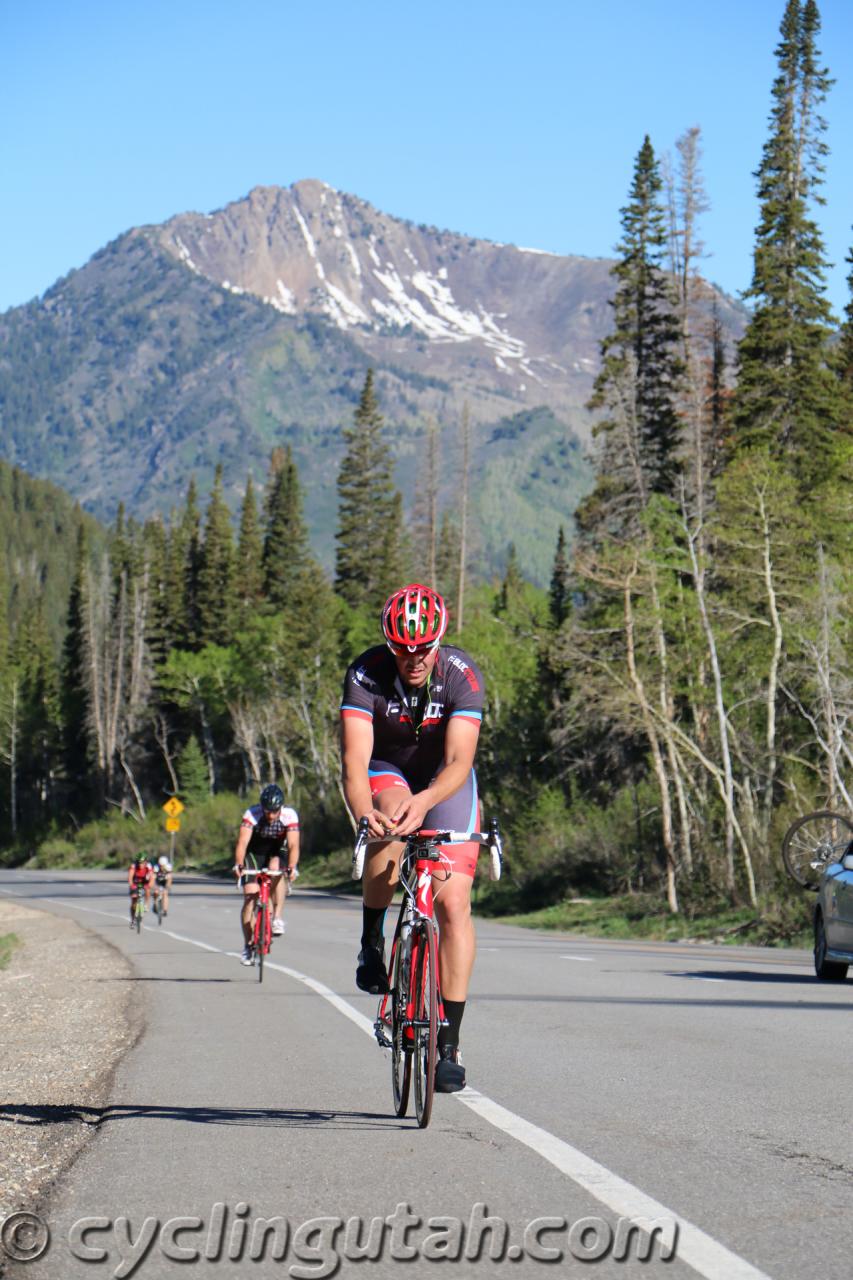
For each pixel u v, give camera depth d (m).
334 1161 7.77
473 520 128.50
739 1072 10.82
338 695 104.69
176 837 130.25
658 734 56.28
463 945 8.39
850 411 72.44
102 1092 10.78
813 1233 6.15
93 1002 20.00
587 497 73.06
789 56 72.31
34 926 51.53
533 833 69.25
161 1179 7.49
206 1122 9.16
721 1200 6.74
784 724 58.62
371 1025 14.88
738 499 52.22
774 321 69.25
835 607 48.56
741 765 58.09
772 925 39.16
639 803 62.62
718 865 52.62
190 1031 14.86
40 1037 15.94
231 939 38.19
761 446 64.38
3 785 188.12
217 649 137.12
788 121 72.00
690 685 54.81
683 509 54.91
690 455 71.62
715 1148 7.94
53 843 156.50
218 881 101.56
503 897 67.69
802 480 66.12
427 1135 8.44
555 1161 7.61
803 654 53.06
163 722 145.00
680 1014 15.25
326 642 109.12
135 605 165.62
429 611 8.20
